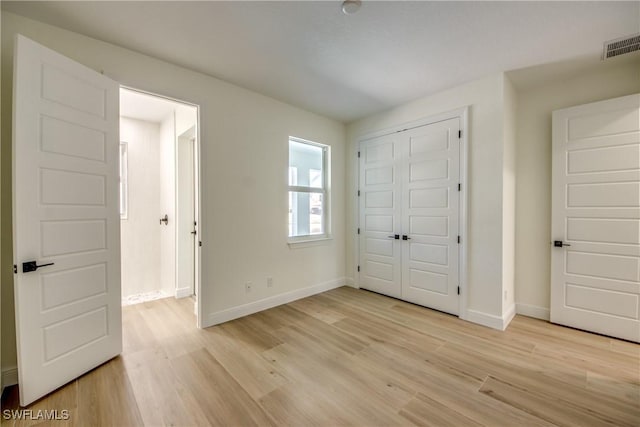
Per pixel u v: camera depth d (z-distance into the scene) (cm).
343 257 430
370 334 262
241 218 304
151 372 199
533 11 184
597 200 259
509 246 292
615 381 189
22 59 163
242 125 303
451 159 306
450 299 310
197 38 214
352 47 227
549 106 294
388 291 376
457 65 256
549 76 277
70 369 186
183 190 364
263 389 181
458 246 302
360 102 345
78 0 171
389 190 371
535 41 219
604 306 257
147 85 237
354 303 349
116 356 220
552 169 283
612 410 161
